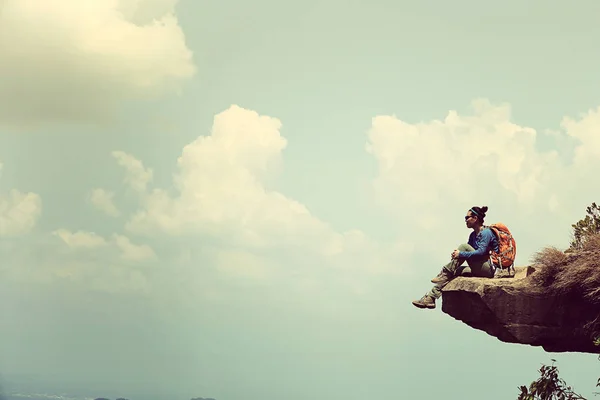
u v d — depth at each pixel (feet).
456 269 56.75
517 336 53.42
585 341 52.54
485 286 53.93
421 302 56.85
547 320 52.90
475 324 55.77
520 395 59.88
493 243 55.67
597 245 51.88
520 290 53.36
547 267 52.85
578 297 52.29
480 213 56.39
